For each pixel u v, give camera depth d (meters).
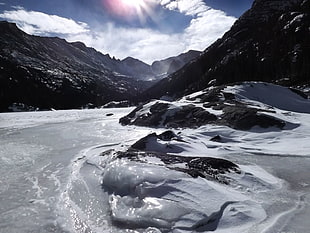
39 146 22.81
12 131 34.19
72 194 10.92
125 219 8.41
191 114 31.47
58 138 27.23
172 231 7.59
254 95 39.66
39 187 12.10
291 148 17.80
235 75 82.19
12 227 8.52
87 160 15.66
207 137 22.67
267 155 16.44
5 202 10.48
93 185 11.68
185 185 9.77
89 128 35.19
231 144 20.16
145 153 14.87
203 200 8.87
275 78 74.25
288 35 82.56
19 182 12.88
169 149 17.47
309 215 8.17
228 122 25.97
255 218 8.09
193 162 13.11
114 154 15.34
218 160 13.10
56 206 9.94
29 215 9.31
